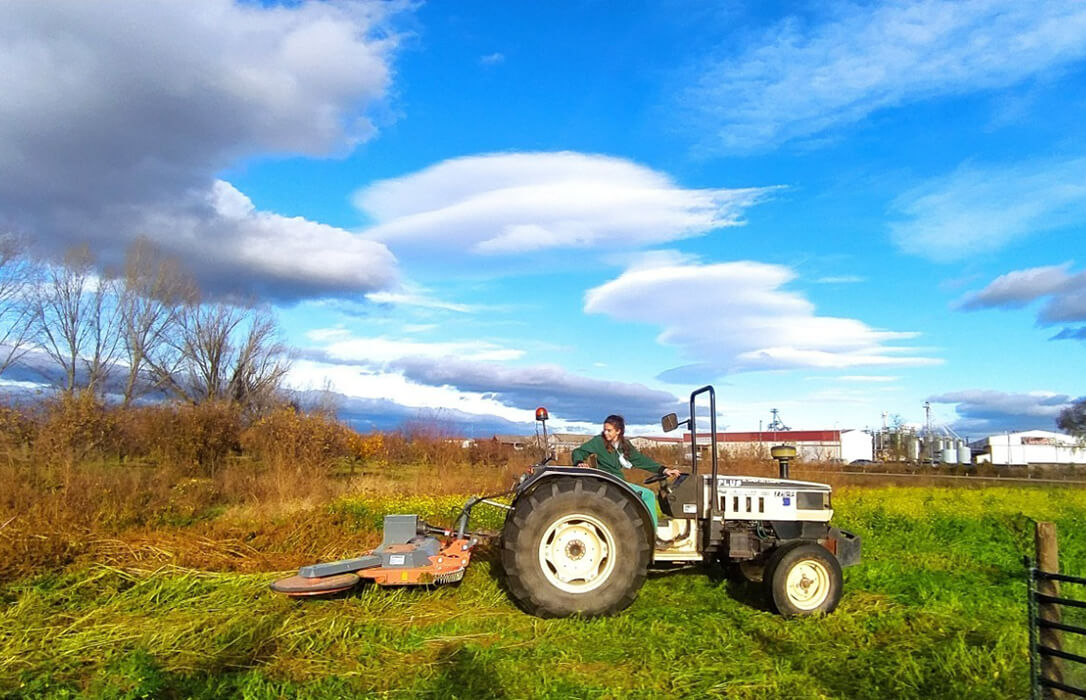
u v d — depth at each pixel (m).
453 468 17.31
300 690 4.46
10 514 9.09
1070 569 8.25
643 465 7.15
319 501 12.59
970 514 13.20
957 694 4.53
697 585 7.22
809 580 6.33
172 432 14.73
